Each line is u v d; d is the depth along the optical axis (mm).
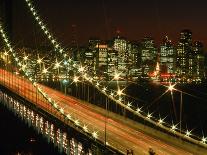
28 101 84562
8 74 119688
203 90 177875
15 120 92250
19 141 83125
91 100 114062
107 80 133125
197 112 134875
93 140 52750
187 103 151500
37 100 86625
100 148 49344
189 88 182000
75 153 54844
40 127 74125
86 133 55125
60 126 63625
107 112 72375
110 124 66125
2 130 90188
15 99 90812
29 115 81125
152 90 172375
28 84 108562
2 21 133125
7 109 96500
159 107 142750
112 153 47188
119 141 54500
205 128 114562
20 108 86938
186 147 51625
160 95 162000
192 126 116875
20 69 113812
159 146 52656
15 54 118188
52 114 70312
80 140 54469
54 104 76875
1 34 127938
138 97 155125
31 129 81250
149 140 55875
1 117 95938
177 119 124938
